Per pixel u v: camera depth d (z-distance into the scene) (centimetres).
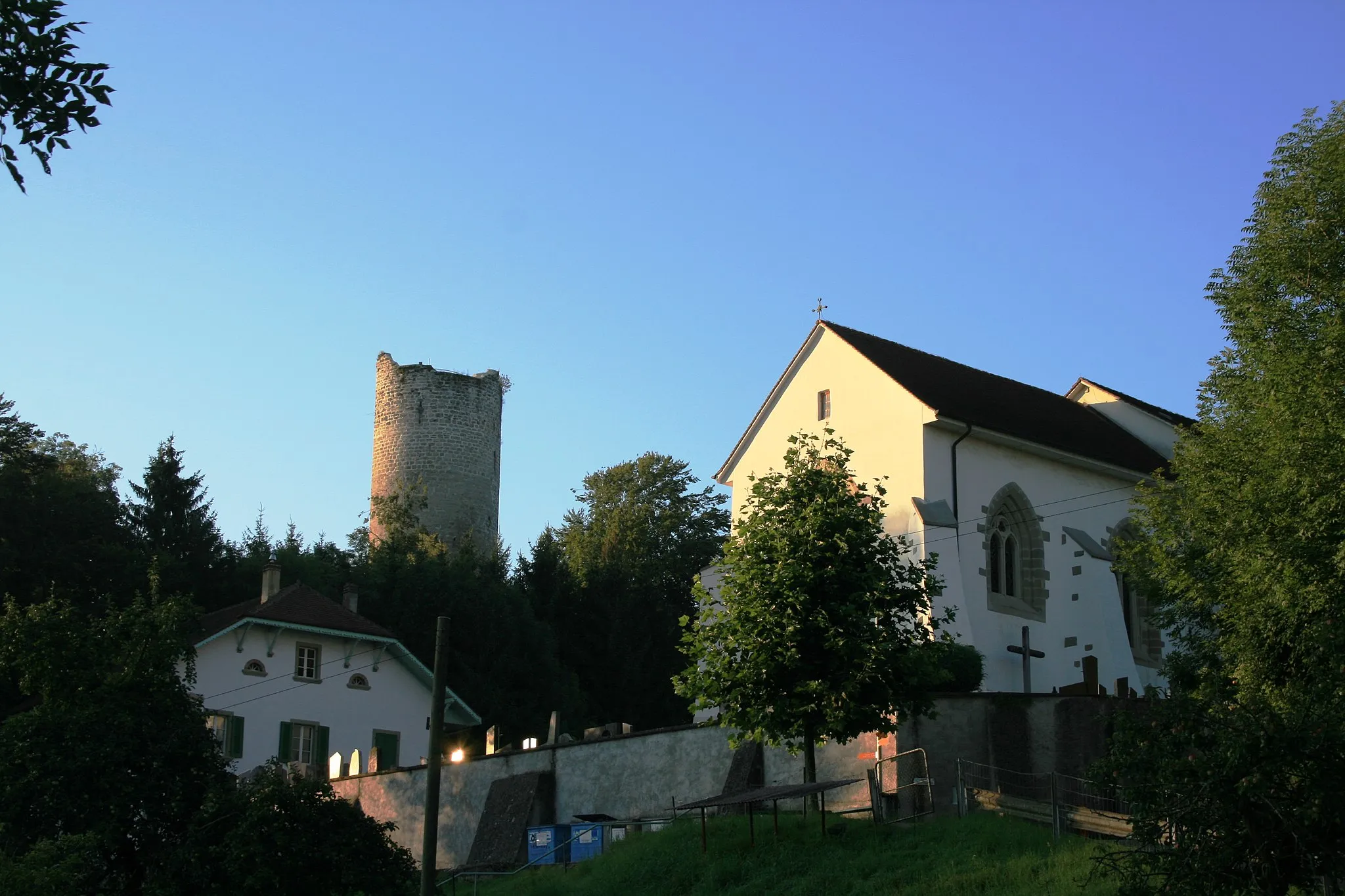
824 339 4353
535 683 6475
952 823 2822
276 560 6756
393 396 9019
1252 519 2627
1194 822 1695
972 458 4147
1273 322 2934
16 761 2614
